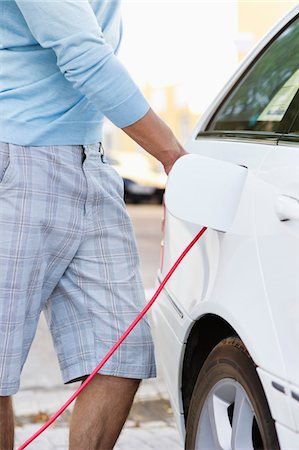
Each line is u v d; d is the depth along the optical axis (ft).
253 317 7.34
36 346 19.72
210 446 8.85
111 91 8.34
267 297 7.19
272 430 7.36
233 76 10.52
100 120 9.01
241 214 7.96
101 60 8.29
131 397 9.29
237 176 8.17
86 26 8.29
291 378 6.70
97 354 9.11
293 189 7.18
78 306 9.16
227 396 8.50
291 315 6.77
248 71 10.15
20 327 8.80
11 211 8.55
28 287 8.80
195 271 8.94
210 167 8.22
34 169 8.56
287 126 8.05
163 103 83.71
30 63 8.62
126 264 9.18
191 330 9.09
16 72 8.61
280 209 7.14
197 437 8.92
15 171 8.52
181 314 9.20
